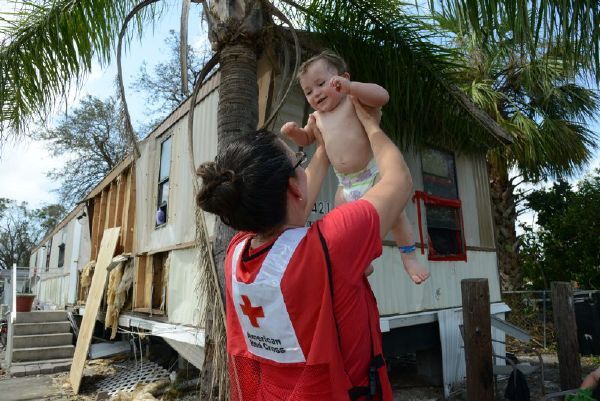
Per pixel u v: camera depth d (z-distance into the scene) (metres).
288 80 4.83
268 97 4.69
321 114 1.95
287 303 1.08
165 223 6.68
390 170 1.30
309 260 1.08
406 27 4.72
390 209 1.20
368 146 1.81
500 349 6.93
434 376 6.33
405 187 1.26
